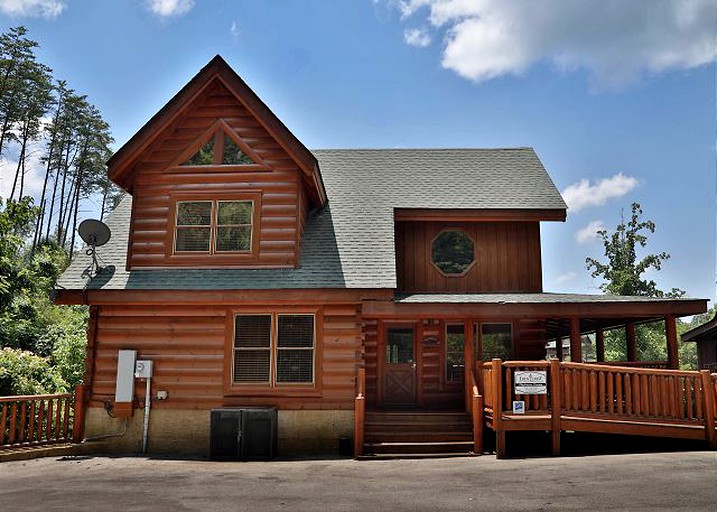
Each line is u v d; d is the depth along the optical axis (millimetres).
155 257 13859
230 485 8820
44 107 58156
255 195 13969
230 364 13109
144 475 9852
